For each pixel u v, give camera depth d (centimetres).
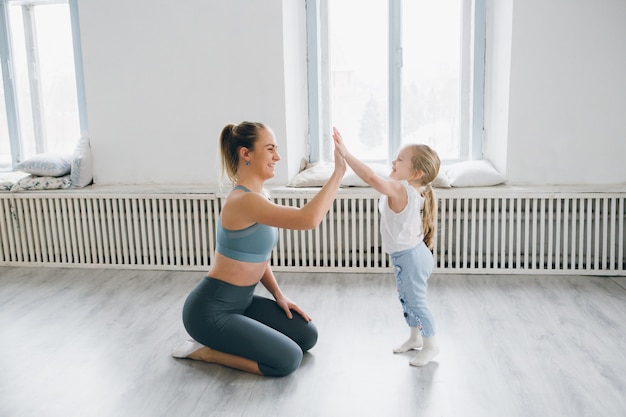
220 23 387
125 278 387
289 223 229
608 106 366
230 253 244
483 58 412
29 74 459
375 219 378
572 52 363
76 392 237
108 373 253
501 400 223
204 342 253
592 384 233
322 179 387
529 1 362
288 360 243
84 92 449
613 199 357
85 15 400
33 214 412
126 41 399
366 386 236
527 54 367
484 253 387
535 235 368
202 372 252
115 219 403
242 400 227
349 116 439
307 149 442
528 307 318
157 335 292
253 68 388
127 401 229
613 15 357
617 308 313
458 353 264
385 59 426
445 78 423
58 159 418
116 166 416
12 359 268
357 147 442
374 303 329
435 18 416
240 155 242
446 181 373
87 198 400
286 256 399
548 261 371
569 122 371
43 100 463
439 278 371
